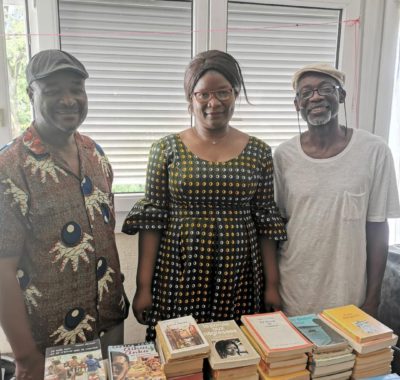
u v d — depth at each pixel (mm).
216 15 1552
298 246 1197
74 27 1478
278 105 1712
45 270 947
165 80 1585
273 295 1243
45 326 973
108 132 1587
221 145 1169
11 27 1459
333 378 859
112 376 760
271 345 835
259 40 1632
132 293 1679
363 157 1171
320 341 870
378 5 1681
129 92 1567
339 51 1692
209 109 1104
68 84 921
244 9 1594
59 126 930
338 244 1164
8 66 1469
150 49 1550
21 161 905
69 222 965
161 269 1178
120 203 1616
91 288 1022
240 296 1183
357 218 1155
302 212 1192
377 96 1757
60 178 964
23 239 912
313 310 1197
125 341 1706
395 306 1475
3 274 896
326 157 1187
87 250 999
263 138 1739
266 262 1257
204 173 1107
